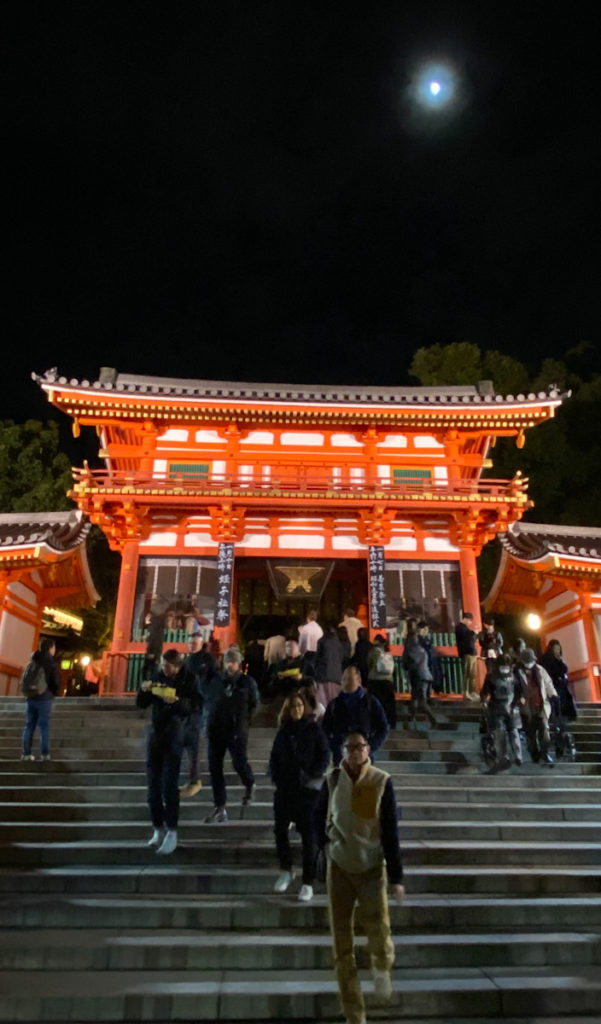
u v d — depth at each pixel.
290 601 27.12
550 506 36.00
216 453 23.05
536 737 12.27
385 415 22.50
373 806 5.57
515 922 6.90
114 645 19.95
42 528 23.28
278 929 6.75
